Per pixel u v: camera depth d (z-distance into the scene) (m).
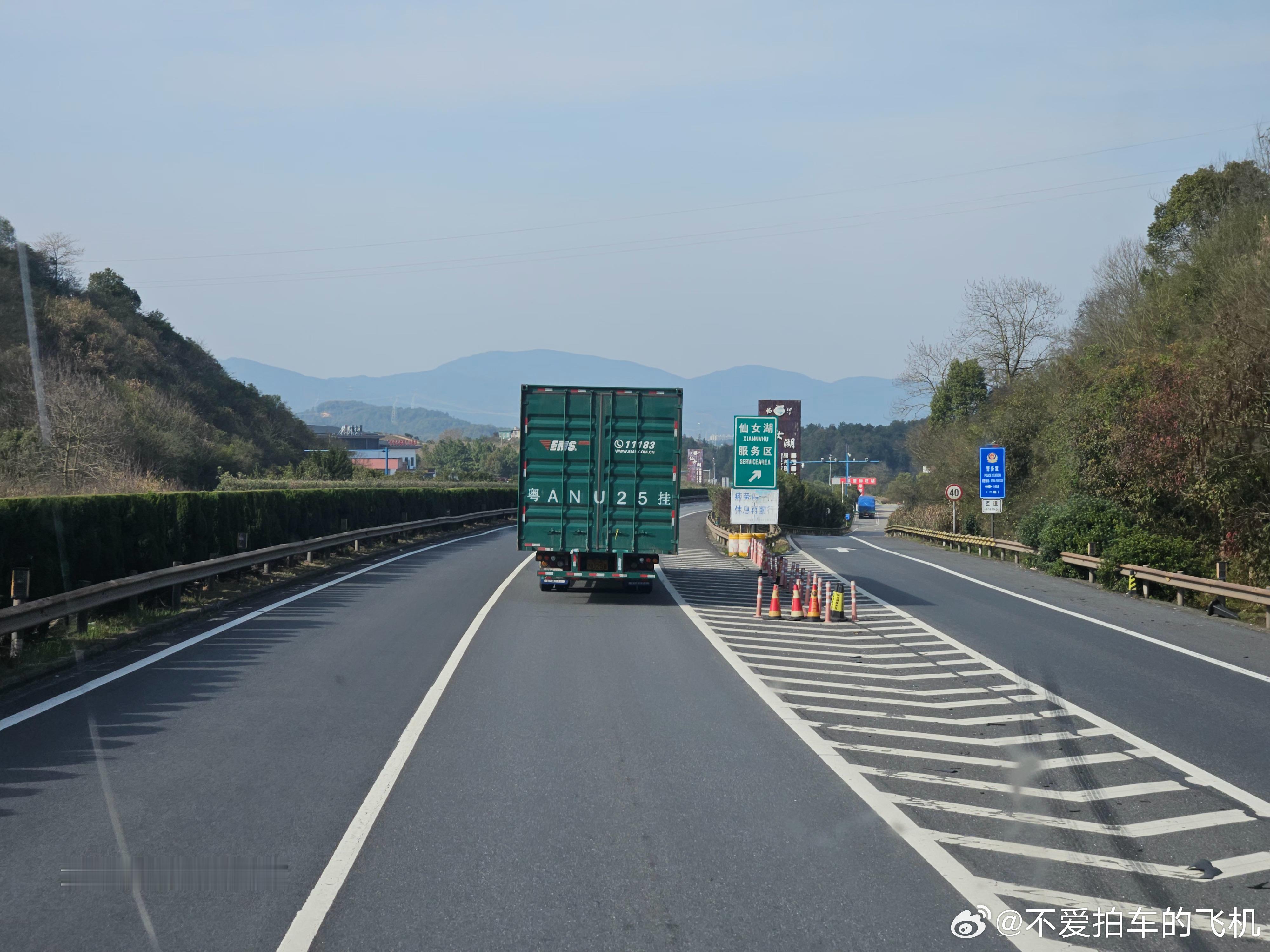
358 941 4.95
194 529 18.92
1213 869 6.18
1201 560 23.52
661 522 20.16
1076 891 5.80
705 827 6.71
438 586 22.03
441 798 7.22
